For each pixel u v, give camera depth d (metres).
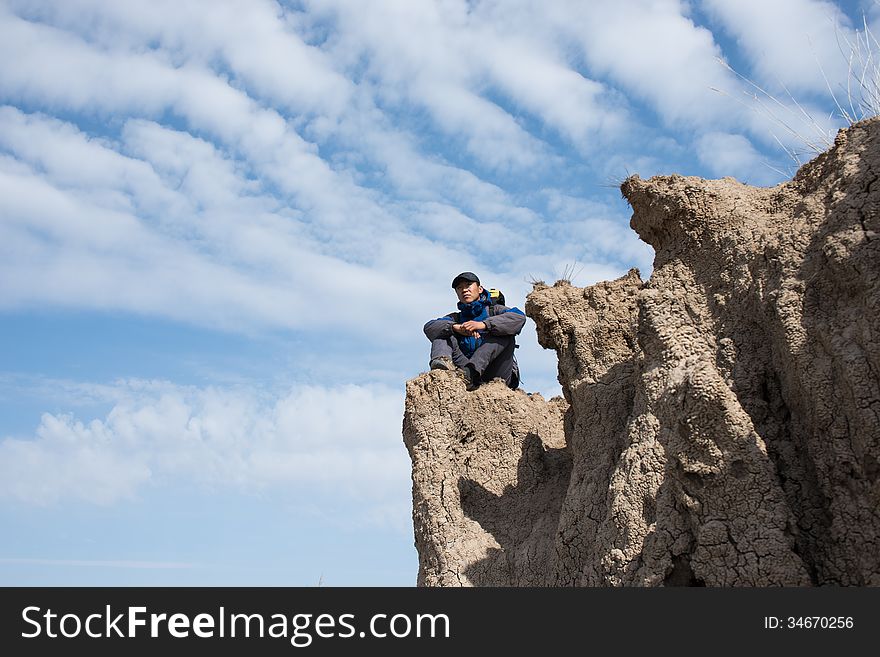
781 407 5.83
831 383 5.36
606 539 6.14
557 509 7.97
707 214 6.57
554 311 7.95
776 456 5.62
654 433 6.20
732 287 6.28
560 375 8.15
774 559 5.05
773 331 5.90
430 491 8.04
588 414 7.38
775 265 6.00
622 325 7.68
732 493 5.20
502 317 9.30
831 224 5.76
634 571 5.87
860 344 5.27
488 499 8.24
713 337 6.23
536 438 8.59
